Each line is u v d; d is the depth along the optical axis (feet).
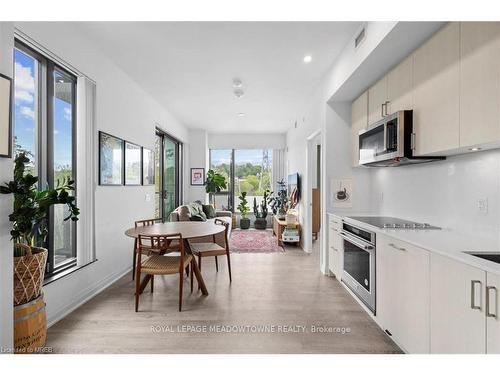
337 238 11.19
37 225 6.80
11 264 5.63
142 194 14.34
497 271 4.01
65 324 7.98
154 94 15.24
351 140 12.46
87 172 9.86
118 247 11.84
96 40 9.68
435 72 6.49
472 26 5.37
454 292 4.86
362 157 10.37
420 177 8.91
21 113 7.66
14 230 5.56
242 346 6.98
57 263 9.03
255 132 26.21
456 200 7.33
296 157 20.42
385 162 8.97
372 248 7.93
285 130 25.16
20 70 7.61
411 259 6.12
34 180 5.84
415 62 7.31
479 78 5.21
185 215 16.42
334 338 7.34
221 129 24.85
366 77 9.59
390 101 8.70
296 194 19.21
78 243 9.63
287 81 13.37
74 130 9.66
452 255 4.88
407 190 9.65
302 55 10.64
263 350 6.82
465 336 4.62
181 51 10.34
